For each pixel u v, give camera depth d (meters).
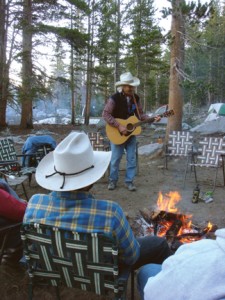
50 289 2.42
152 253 2.16
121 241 1.67
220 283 1.06
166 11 6.30
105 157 1.85
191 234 2.93
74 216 1.63
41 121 22.16
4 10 13.01
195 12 5.75
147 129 13.61
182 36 6.54
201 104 17.81
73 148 1.71
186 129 12.19
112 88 22.38
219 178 5.57
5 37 13.21
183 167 6.38
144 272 1.87
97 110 28.44
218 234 1.16
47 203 1.72
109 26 20.16
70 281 1.80
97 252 1.64
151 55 20.22
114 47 20.66
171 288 1.15
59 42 14.03
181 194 4.71
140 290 1.85
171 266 1.20
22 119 15.04
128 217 3.69
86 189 1.75
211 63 17.30
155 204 4.28
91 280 1.73
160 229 3.09
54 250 1.71
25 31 13.17
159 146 7.42
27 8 13.34
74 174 1.70
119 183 5.30
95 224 1.62
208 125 11.32
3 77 13.27
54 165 1.78
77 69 19.75
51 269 1.79
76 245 1.65
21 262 2.47
